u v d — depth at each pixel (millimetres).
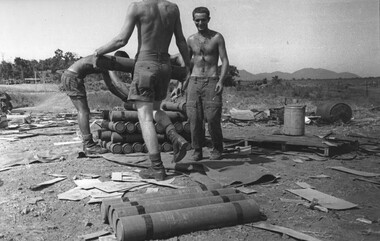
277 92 36281
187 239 3971
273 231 4152
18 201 5188
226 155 8086
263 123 16328
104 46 6012
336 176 6621
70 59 62781
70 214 4723
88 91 35781
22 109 29156
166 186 5707
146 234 3883
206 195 4797
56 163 7477
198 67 7215
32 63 66500
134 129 7918
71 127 15570
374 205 5125
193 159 7355
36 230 4254
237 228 4262
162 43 6039
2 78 62188
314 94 33906
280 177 6410
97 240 4012
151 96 6043
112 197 5211
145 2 5902
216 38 7098
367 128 14320
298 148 9133
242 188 5672
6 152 9109
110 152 8172
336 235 4086
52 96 36875
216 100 7180
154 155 6055
